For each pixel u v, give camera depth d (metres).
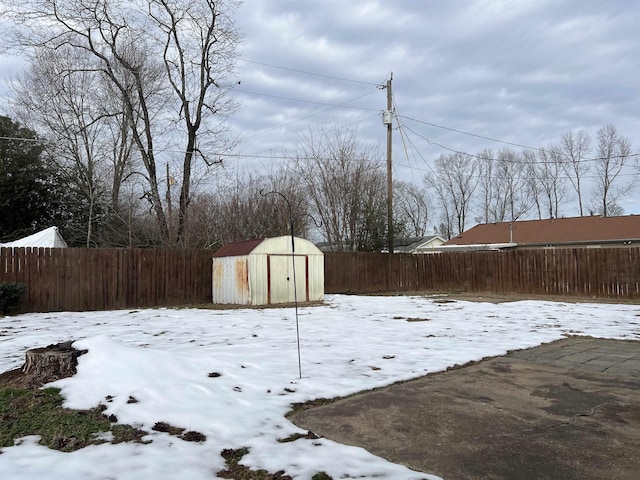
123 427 4.07
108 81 24.70
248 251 15.29
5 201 23.84
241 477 3.28
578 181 46.06
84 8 22.19
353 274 21.28
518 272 20.75
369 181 27.89
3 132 24.30
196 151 24.88
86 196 24.78
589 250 18.75
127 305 14.98
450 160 54.69
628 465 3.44
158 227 23.30
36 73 23.61
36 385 4.95
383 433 4.11
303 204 26.89
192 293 16.41
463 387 5.50
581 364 6.69
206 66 24.91
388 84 23.84
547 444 3.84
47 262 13.73
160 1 23.48
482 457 3.60
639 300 17.30
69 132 24.38
